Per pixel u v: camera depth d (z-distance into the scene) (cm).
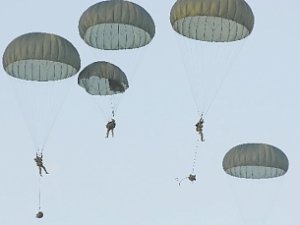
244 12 16912
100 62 18375
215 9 16738
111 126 17525
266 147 19575
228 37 17788
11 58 17312
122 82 18400
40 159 17150
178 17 17138
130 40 18125
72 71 18012
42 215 17175
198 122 17175
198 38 18050
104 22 17062
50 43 17175
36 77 18312
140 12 17200
